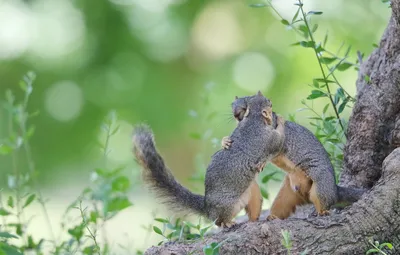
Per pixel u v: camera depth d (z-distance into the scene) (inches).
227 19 840.9
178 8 833.5
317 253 288.8
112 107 791.1
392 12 330.0
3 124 810.8
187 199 326.6
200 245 290.4
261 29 842.2
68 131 797.9
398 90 324.2
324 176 324.2
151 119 782.5
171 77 816.3
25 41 831.1
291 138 332.5
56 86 813.2
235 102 340.2
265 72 824.9
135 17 826.2
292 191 334.6
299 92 800.3
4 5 826.2
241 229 295.1
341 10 815.1
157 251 290.4
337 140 343.3
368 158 329.1
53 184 798.5
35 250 358.3
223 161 321.4
